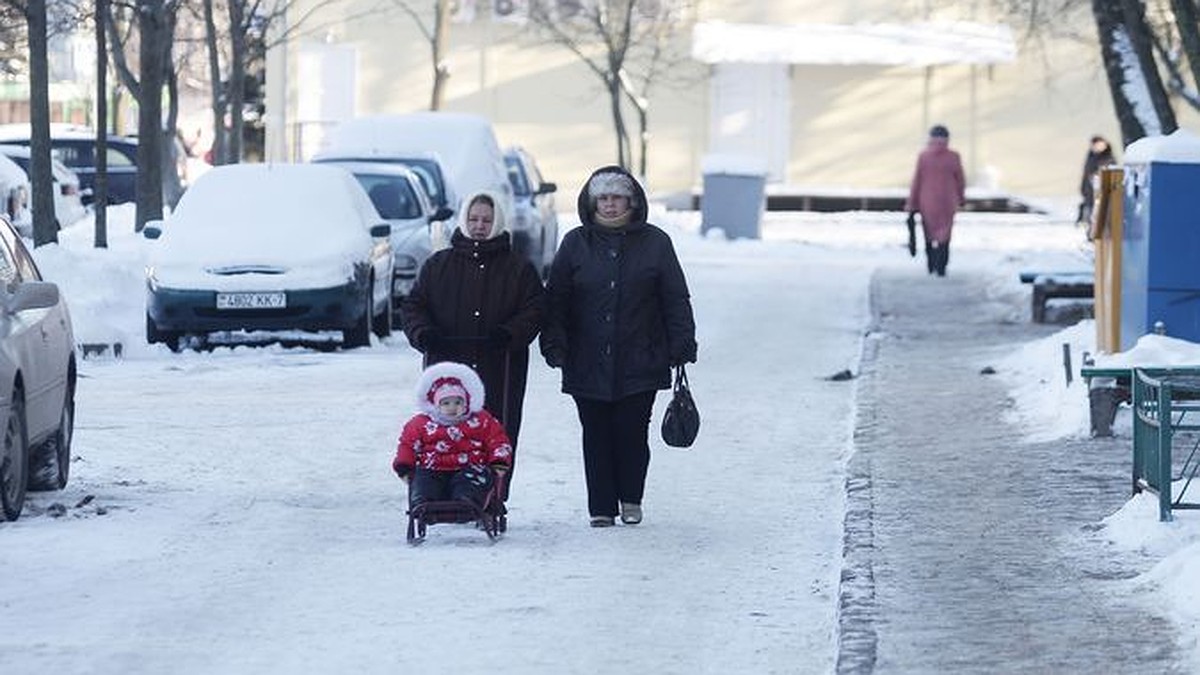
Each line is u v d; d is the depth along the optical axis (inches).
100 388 1577.3
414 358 1814.7
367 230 1932.8
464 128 2561.5
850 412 1443.2
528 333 1001.5
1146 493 993.5
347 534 985.5
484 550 944.9
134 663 727.7
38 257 1983.3
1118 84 2055.9
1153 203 1409.9
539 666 728.3
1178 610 783.7
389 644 758.5
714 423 1385.3
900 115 4522.6
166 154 3255.4
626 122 4552.2
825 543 968.9
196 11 3230.8
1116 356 1338.6
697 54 4394.7
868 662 715.4
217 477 1155.9
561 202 4552.2
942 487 1097.4
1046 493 1072.8
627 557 931.3
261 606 823.1
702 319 2186.3
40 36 2071.9
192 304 1825.8
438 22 4104.3
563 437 1309.1
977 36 4426.7
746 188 3553.2
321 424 1368.1
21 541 954.1
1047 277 2100.1
